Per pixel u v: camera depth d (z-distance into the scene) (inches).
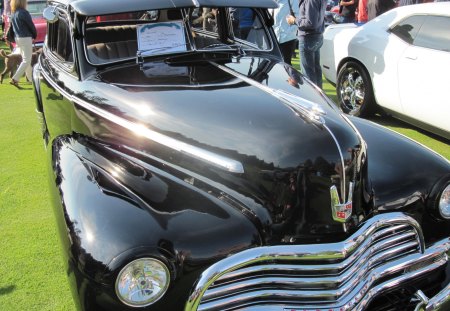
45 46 179.8
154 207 86.9
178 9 132.4
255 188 92.0
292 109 97.7
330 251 85.4
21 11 321.4
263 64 130.6
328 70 279.7
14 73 346.6
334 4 653.3
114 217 82.7
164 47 132.1
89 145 115.0
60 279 123.9
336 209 88.7
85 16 127.3
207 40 143.3
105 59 129.3
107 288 76.0
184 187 94.7
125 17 149.1
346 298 86.7
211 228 84.7
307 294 84.8
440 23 210.8
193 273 81.0
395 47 228.1
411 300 95.3
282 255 83.9
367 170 97.9
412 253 97.8
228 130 95.8
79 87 122.6
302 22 245.1
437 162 109.0
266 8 147.1
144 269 77.2
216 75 117.7
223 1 138.6
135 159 105.4
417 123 225.0
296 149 89.7
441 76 203.6
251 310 83.0
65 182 97.1
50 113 155.2
